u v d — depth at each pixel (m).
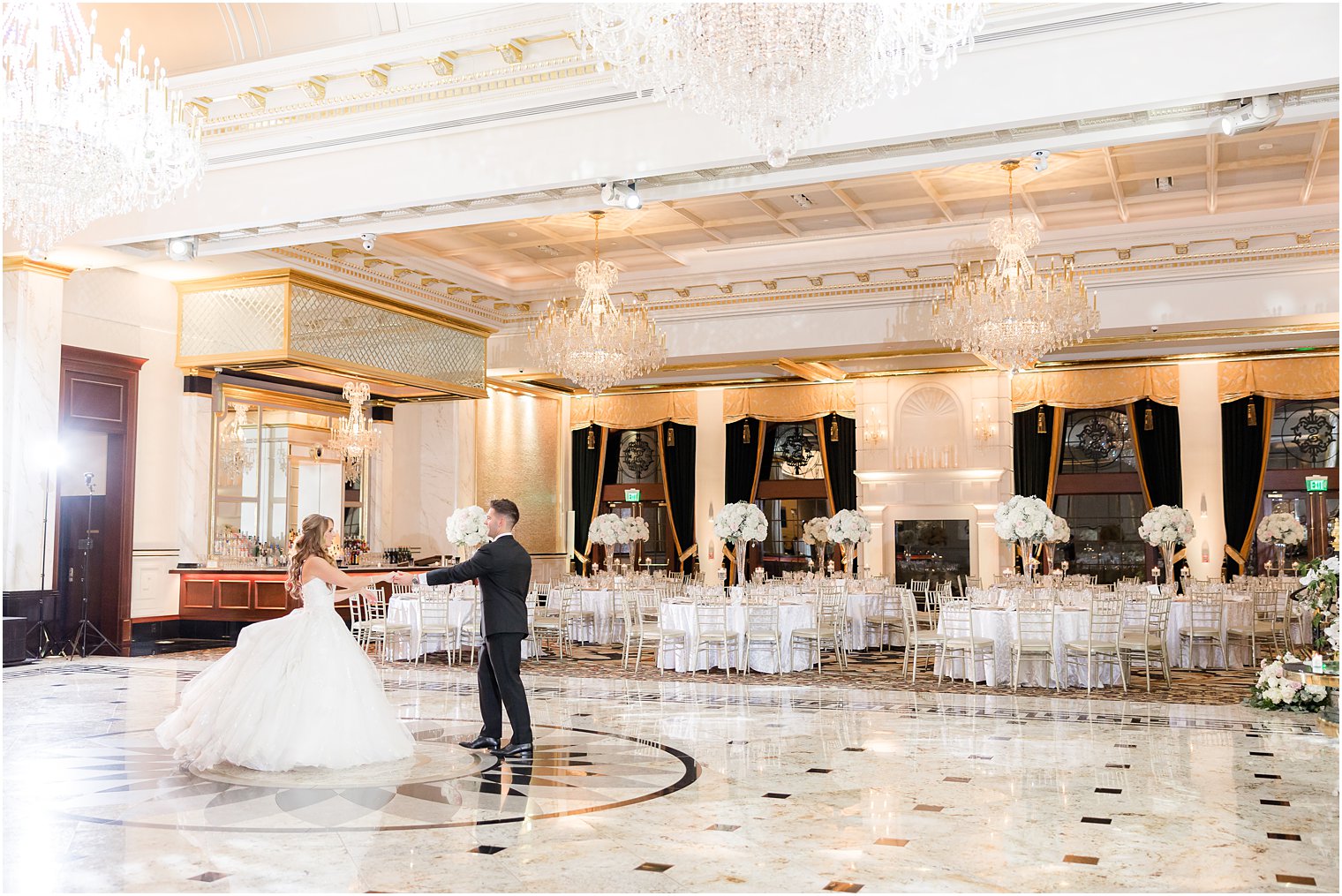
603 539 17.34
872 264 14.43
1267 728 7.93
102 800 5.55
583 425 20.97
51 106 6.87
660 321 16.14
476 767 6.42
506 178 9.20
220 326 13.45
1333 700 8.58
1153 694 9.92
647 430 20.83
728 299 15.66
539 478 20.38
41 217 7.86
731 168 8.86
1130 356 17.06
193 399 13.96
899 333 14.73
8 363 11.32
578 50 8.77
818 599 12.09
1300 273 12.96
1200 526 16.81
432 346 15.78
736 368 18.62
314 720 6.33
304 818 5.18
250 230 10.45
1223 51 7.18
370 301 14.37
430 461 18.12
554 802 5.54
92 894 4.05
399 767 6.39
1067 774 6.27
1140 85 7.36
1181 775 6.25
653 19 5.80
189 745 6.36
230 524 14.61
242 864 4.44
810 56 5.54
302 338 13.15
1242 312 13.19
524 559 6.94
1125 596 12.38
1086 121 7.79
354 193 9.77
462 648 13.30
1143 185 12.09
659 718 8.37
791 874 4.35
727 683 10.68
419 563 17.34
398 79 9.39
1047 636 10.28
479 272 15.64
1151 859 4.58
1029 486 17.83
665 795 5.71
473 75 9.12
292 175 10.02
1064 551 17.78
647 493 20.64
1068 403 17.64
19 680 10.37
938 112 7.88
